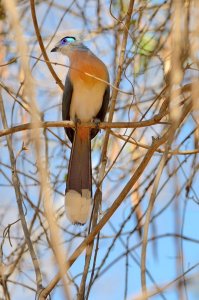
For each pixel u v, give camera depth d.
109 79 11.70
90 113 11.70
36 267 8.32
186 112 7.30
